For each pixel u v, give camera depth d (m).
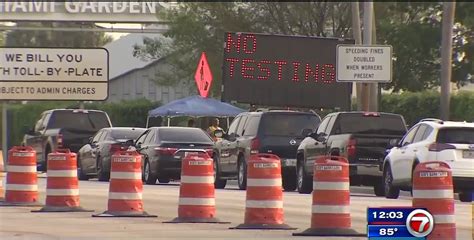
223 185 98.00
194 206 56.28
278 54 113.25
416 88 151.75
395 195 81.19
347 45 104.81
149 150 101.75
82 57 87.69
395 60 152.25
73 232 51.25
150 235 49.88
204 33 162.25
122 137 110.25
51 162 63.22
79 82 88.12
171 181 112.50
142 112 167.38
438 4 152.00
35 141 127.81
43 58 87.62
